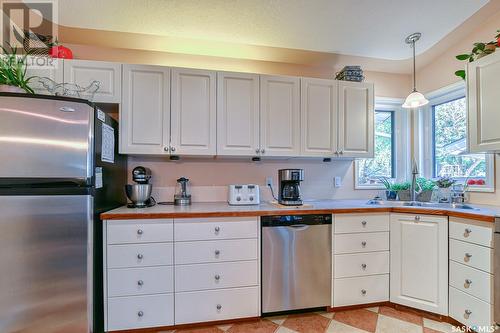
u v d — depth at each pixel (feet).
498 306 5.21
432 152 9.40
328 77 9.30
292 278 6.57
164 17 6.94
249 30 7.50
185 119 7.18
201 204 7.75
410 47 8.42
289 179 7.52
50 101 5.14
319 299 6.73
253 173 8.69
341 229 6.85
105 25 7.09
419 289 6.61
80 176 5.25
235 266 6.28
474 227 5.71
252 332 5.96
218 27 7.34
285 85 7.83
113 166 6.72
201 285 6.11
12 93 4.99
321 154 8.04
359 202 8.35
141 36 7.53
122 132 6.84
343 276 6.85
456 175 8.59
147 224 5.88
